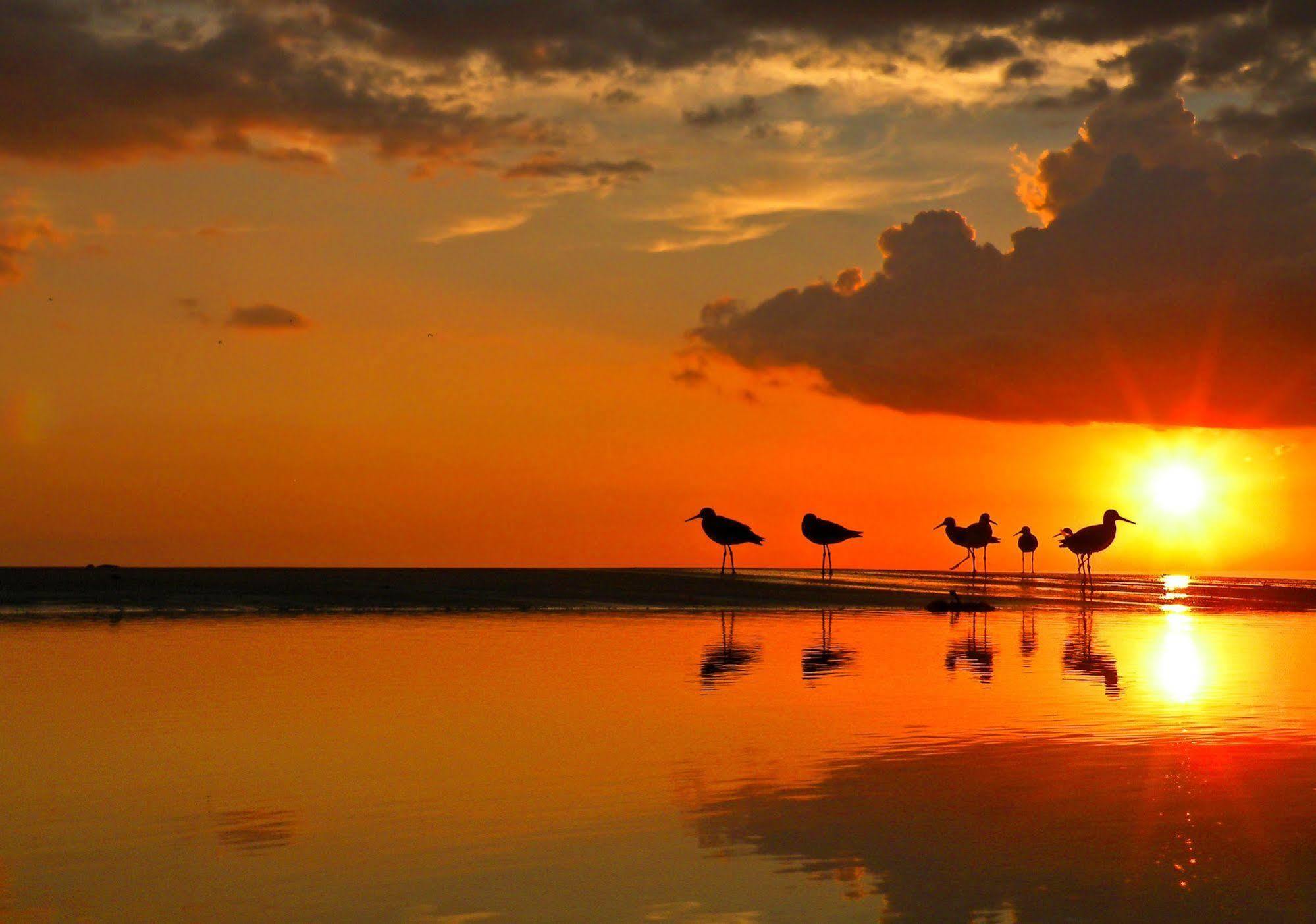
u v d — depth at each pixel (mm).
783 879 7988
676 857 8430
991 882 7887
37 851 8609
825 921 7203
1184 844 8750
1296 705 14914
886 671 18125
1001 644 22453
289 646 20469
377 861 8359
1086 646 22219
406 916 7293
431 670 17672
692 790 10383
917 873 8078
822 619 27969
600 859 8414
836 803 9914
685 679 16984
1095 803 9922
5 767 11172
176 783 10586
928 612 30656
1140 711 14492
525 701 14992
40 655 18953
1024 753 11922
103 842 8828
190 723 13320
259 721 13461
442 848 8672
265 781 10672
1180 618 30312
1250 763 11430
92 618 24891
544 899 7590
